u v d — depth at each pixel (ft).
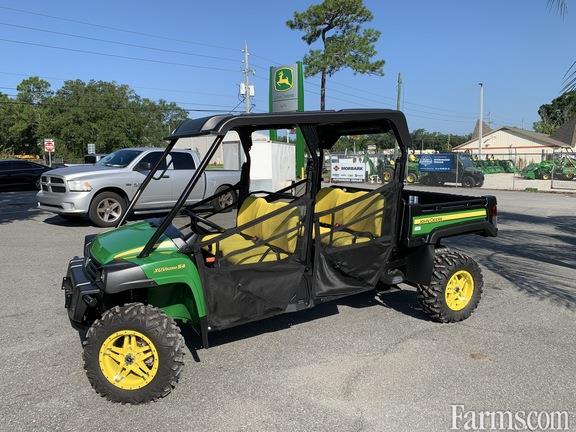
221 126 11.98
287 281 13.48
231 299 12.71
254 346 14.66
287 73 51.47
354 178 86.02
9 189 70.54
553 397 11.72
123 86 200.23
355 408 11.25
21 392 12.10
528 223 39.40
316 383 12.42
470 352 14.16
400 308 17.94
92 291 11.50
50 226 35.83
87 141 175.22
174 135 13.04
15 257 25.96
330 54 92.48
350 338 15.20
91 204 34.60
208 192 38.60
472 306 16.63
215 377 12.78
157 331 11.39
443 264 15.92
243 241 14.99
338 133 16.94
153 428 10.56
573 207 51.78
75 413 11.16
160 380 11.44
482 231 17.04
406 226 15.31
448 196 17.66
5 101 223.92
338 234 15.69
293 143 71.15
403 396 11.75
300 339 15.16
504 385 12.27
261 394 11.91
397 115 14.73
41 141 195.21
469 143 207.82
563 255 26.63
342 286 14.60
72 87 183.52
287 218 13.82
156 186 36.37
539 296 19.34
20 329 16.10
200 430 10.46
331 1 90.43
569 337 15.26
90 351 11.38
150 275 11.42
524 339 15.10
